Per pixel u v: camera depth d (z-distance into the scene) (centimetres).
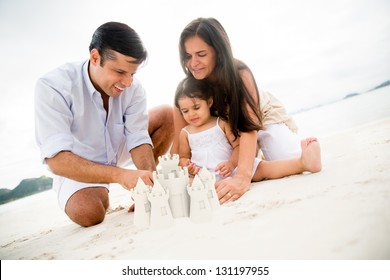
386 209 141
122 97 282
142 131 289
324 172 228
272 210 174
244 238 148
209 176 200
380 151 255
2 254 224
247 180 228
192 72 270
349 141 354
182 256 145
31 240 264
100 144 276
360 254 116
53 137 231
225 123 276
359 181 185
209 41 253
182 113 287
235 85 250
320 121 763
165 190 194
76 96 253
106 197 267
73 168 223
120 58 224
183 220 192
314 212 157
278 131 286
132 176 213
